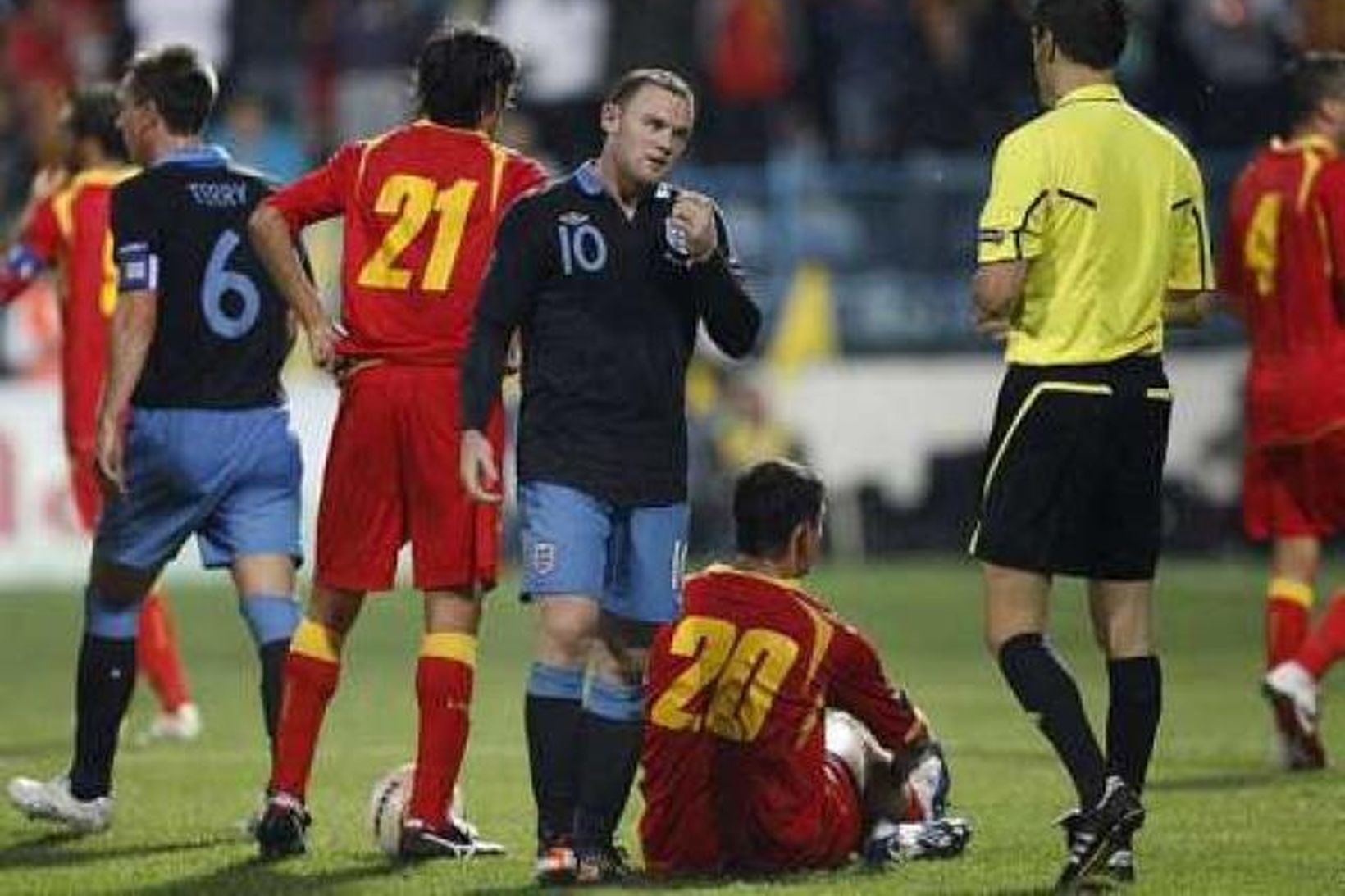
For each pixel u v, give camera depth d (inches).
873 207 3129.9
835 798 1197.1
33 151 3159.5
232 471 1325.0
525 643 2364.7
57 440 2839.6
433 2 3353.8
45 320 2839.6
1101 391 1155.9
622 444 1152.2
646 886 1160.2
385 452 1230.9
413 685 2070.6
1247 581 2807.6
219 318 1320.1
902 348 3112.7
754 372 3051.2
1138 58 3277.6
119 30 3356.3
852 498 3073.3
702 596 1178.0
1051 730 1144.8
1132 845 1243.2
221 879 1196.5
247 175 1336.1
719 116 3373.5
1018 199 1150.3
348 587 1238.9
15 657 2285.9
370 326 1229.7
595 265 1149.1
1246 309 1644.9
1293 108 1641.2
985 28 3351.4
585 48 3336.6
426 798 1238.3
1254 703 1977.1
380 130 3297.2
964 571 2903.5
